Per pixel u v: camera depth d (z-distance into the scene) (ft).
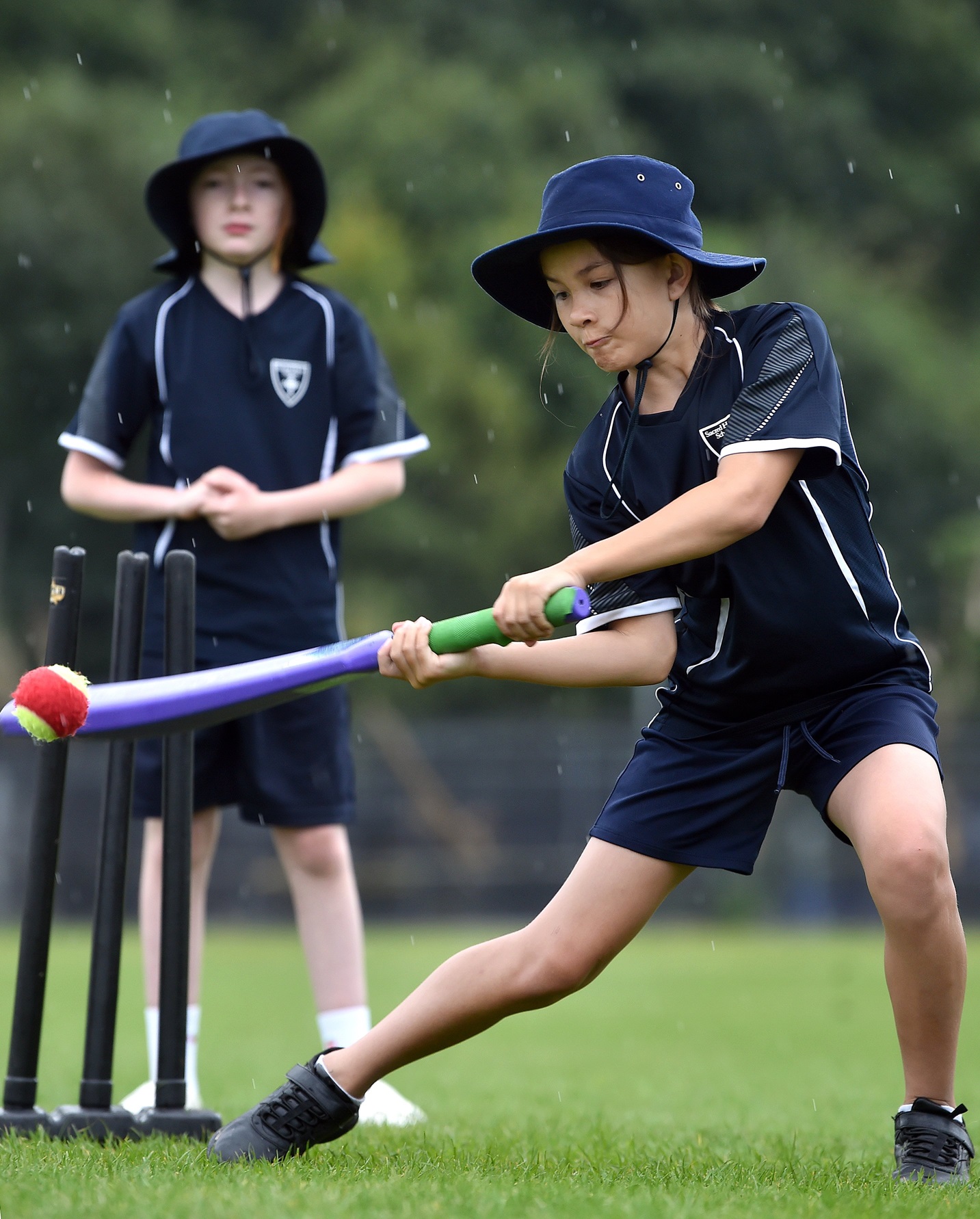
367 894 261.03
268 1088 64.28
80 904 250.78
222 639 55.06
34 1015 43.80
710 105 436.76
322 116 384.88
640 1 451.94
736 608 39.65
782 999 123.54
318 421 56.65
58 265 312.71
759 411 38.37
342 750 55.77
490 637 37.22
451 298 359.66
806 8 472.44
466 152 379.14
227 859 254.27
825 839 255.09
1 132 320.09
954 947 37.73
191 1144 41.27
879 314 390.83
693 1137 47.29
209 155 55.26
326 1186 33.78
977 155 464.65
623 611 40.60
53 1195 32.22
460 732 264.72
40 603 314.76
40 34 386.73
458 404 334.85
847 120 450.71
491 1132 47.26
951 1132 39.04
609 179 38.63
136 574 44.32
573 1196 33.04
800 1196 34.37
